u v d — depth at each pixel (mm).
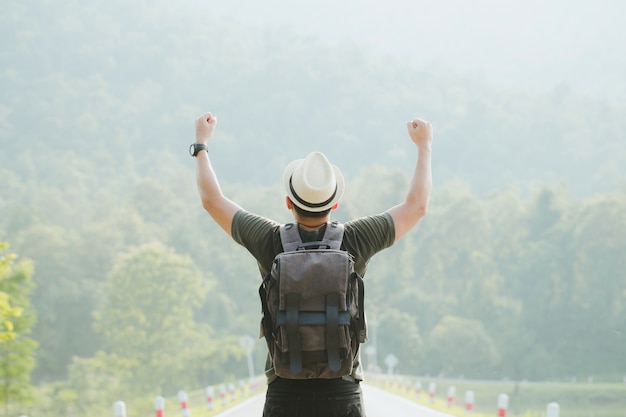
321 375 6473
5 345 61625
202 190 7387
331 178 6820
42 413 90875
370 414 36812
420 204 7137
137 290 147125
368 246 6969
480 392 112438
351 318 6453
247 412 40375
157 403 30781
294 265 6430
